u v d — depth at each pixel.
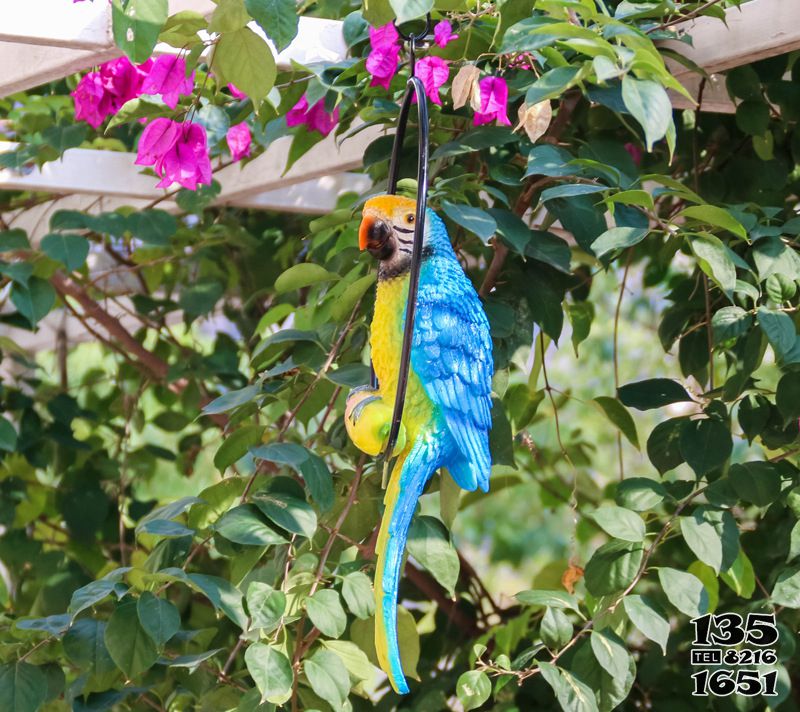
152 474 4.71
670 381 2.88
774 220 3.02
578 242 2.60
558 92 2.14
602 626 2.56
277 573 2.66
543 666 2.46
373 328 2.02
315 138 3.00
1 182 3.58
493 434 2.65
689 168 3.49
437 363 1.96
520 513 8.59
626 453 7.83
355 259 2.94
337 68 2.79
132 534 4.48
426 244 2.01
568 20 2.39
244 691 2.62
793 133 3.25
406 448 1.99
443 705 3.41
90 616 2.86
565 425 7.75
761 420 2.81
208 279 4.18
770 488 2.60
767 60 3.11
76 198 4.36
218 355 4.35
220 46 2.40
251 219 4.48
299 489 2.59
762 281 2.68
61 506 4.27
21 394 4.34
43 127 3.73
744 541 3.32
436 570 2.54
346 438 2.83
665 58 2.81
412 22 2.62
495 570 7.98
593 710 2.43
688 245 2.68
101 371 5.06
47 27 2.37
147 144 2.63
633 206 2.53
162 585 2.50
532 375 3.45
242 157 3.35
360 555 2.77
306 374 2.78
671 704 3.26
